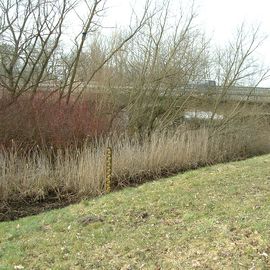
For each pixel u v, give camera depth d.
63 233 6.25
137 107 15.52
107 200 8.25
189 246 5.21
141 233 5.95
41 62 14.31
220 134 17.72
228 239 5.17
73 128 11.95
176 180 10.17
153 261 4.93
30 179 10.06
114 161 11.38
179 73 16.52
